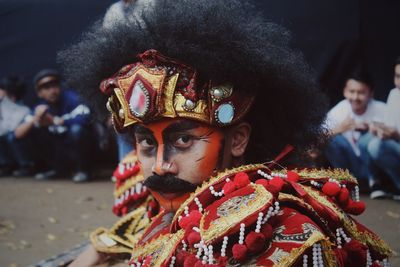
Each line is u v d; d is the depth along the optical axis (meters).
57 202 5.47
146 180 1.41
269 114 1.49
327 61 5.26
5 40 6.63
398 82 4.91
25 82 6.68
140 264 1.48
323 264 1.22
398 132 4.93
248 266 1.20
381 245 1.48
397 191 5.03
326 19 5.24
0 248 4.10
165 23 1.39
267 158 1.51
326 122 1.60
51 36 6.54
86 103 1.71
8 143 6.74
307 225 1.23
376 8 5.17
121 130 1.50
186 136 1.38
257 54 1.39
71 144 6.38
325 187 1.41
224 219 1.21
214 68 1.35
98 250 1.95
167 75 1.35
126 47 1.46
